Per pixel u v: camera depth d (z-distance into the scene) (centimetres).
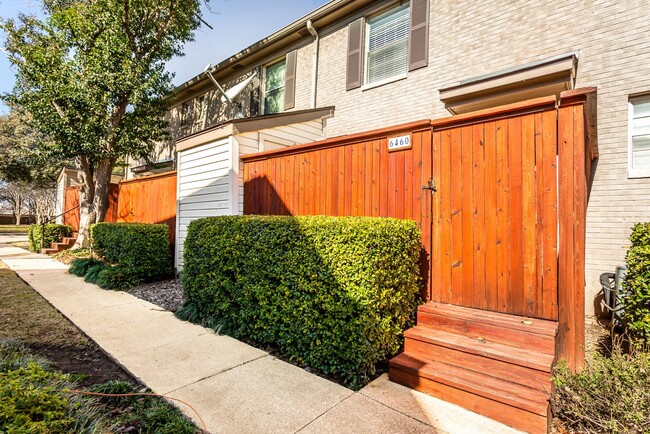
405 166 366
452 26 632
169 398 254
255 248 369
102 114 932
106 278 614
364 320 277
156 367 307
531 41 541
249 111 1005
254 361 327
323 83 832
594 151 433
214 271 423
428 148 350
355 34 772
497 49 576
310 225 323
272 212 510
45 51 911
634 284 296
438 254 341
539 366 236
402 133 370
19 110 1367
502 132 307
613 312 355
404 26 709
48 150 955
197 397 258
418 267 340
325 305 302
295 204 477
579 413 216
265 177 524
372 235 282
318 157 452
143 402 243
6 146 2014
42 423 167
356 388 274
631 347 276
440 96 540
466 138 328
